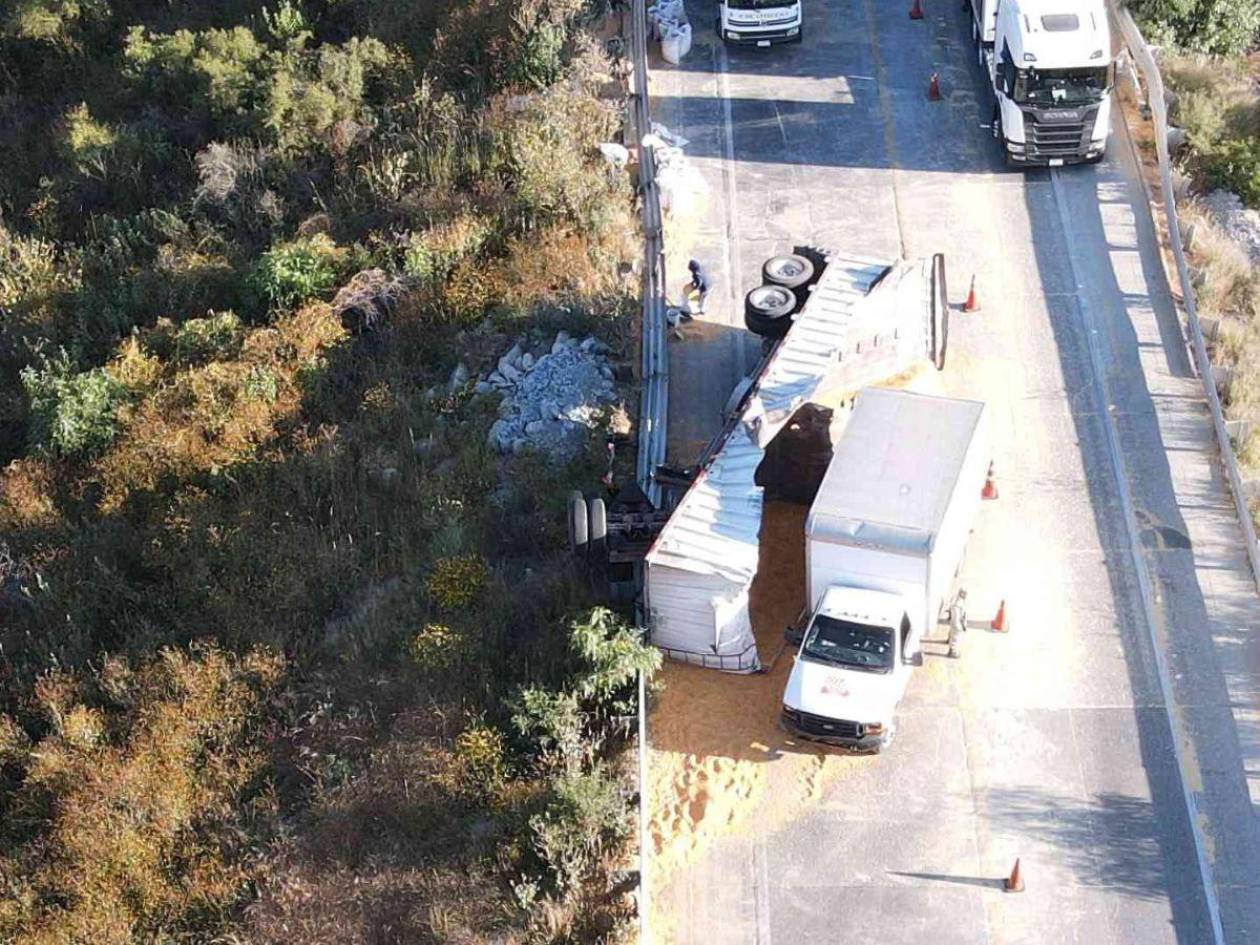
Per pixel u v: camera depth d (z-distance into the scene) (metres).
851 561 21.69
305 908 19.94
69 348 31.44
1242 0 36.88
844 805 21.00
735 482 22.86
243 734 22.80
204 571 25.03
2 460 29.41
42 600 25.33
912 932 19.48
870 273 25.97
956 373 27.73
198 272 31.50
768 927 19.64
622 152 32.34
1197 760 21.41
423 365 28.48
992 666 22.80
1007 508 25.28
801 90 35.25
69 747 22.77
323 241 30.88
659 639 22.56
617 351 27.62
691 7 38.75
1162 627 23.28
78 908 20.75
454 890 19.73
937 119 34.09
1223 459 25.86
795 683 21.19
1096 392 27.28
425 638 22.69
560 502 24.69
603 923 19.31
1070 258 30.09
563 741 21.06
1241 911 19.55
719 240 30.89
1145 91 34.22
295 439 26.92
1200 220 31.27
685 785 21.23
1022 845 20.42
